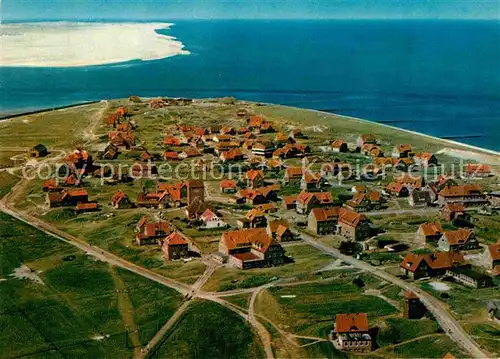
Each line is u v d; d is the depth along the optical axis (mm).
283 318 155875
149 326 154875
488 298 168125
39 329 154250
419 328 150250
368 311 159250
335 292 171000
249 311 160875
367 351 142500
